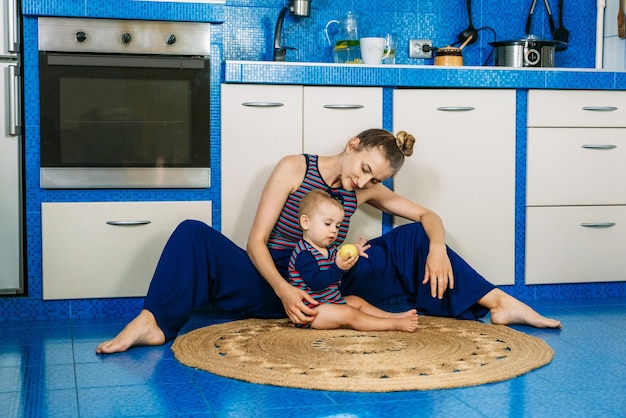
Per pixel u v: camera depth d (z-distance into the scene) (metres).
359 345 2.43
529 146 3.34
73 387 2.04
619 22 3.83
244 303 2.77
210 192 3.11
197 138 3.07
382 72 3.18
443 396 1.95
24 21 2.93
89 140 2.99
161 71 3.03
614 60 3.93
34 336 2.68
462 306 2.79
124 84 3.01
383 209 3.00
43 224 2.96
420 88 3.28
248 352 2.34
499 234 3.34
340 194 2.70
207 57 3.08
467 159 3.28
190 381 2.09
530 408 1.85
